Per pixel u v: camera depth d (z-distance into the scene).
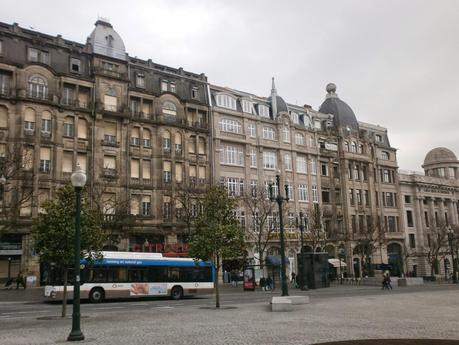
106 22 48.09
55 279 28.27
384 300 27.05
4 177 29.08
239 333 13.87
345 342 11.73
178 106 50.34
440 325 15.38
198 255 24.55
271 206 47.47
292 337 12.91
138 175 46.34
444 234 66.69
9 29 41.34
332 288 43.97
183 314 20.38
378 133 75.12
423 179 77.06
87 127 43.84
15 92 40.12
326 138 64.62
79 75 44.00
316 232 56.91
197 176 50.28
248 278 41.06
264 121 57.91
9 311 22.97
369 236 61.50
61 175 41.44
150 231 45.00
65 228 20.00
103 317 19.38
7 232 36.69
